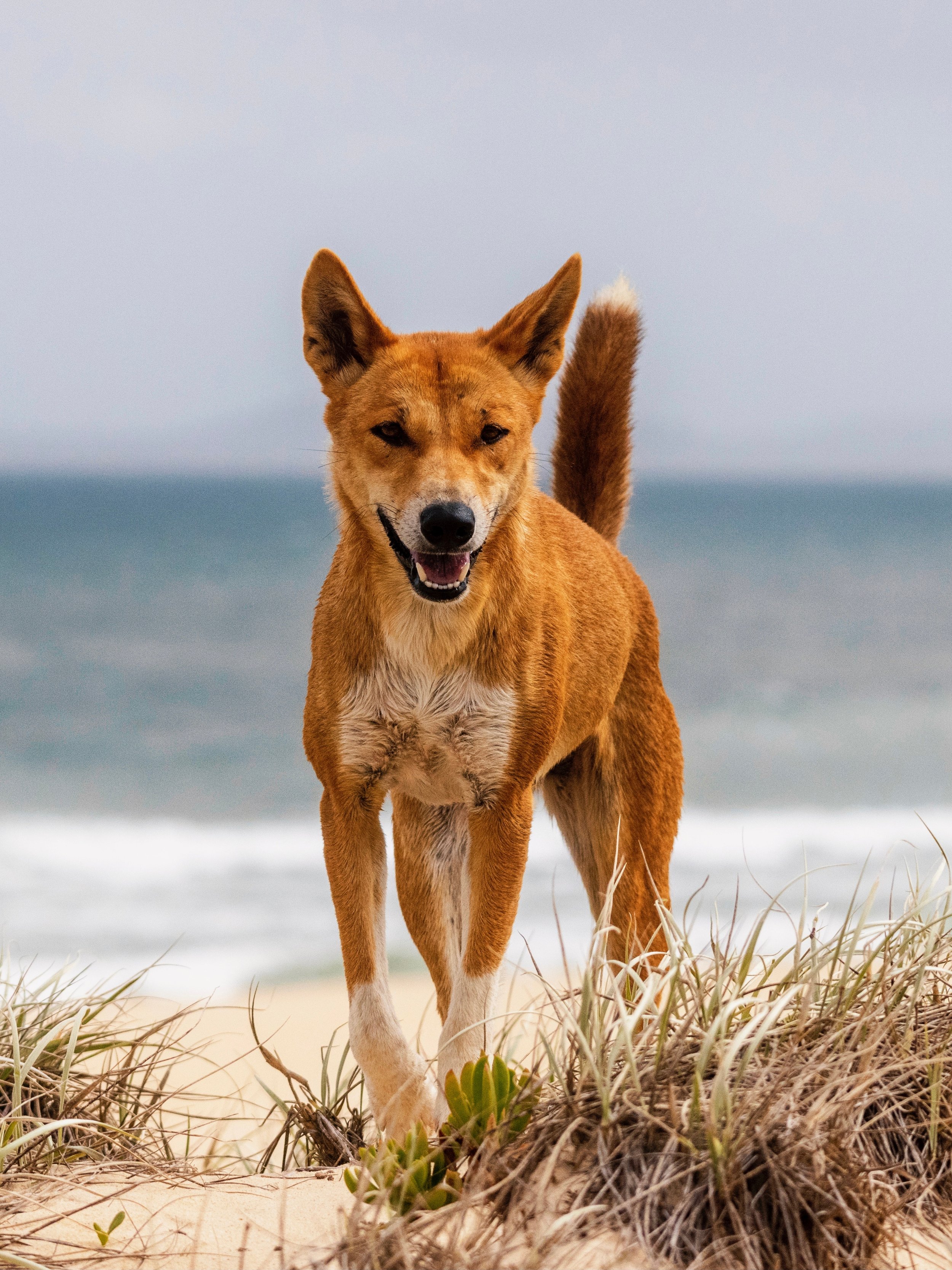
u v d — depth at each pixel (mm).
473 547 6855
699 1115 4750
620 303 10344
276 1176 5805
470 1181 4863
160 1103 6988
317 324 7562
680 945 6242
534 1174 4738
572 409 10312
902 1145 5191
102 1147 6207
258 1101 10367
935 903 7004
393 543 7125
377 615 7125
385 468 7141
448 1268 4195
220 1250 4723
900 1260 4562
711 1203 4484
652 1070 5070
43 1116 6281
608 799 9094
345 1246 4336
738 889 6309
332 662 7254
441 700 7133
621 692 9172
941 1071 5270
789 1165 4574
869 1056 5012
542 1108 5262
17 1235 4785
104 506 185625
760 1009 5754
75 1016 6812
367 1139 7008
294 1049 13086
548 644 7516
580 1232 4445
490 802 7324
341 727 7199
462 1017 6781
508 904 7199
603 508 10266
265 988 16828
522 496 7535
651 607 9672
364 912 7012
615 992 5383
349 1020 6859
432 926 8297
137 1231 4926
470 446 7195
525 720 7328
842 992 5676
